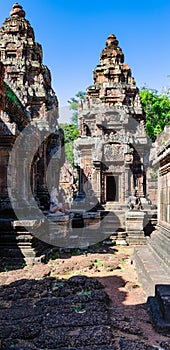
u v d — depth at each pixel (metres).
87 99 22.61
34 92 19.00
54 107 19.95
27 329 5.30
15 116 13.91
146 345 4.78
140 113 21.70
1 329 5.36
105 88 22.11
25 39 20.23
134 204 16.98
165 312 5.49
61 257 12.22
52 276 9.14
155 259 9.16
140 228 15.95
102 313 6.03
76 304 6.67
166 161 10.33
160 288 6.18
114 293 7.63
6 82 16.83
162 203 11.55
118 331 5.48
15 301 6.96
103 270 10.04
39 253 11.26
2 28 20.84
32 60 20.33
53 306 6.59
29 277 8.80
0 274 9.24
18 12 21.36
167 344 4.88
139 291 7.76
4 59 19.66
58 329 5.34
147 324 5.80
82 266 10.28
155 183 21.73
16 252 10.67
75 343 4.84
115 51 23.45
